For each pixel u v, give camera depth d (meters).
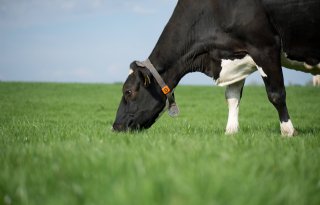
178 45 10.03
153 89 10.11
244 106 28.48
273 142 7.11
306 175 4.20
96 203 3.18
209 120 19.12
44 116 19.98
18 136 8.84
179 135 8.41
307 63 9.58
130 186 3.23
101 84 50.44
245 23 9.34
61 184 3.80
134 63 10.17
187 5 9.96
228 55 9.73
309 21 9.12
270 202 3.08
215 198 3.01
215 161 4.33
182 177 3.40
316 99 33.94
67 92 39.97
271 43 9.38
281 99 9.50
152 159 4.39
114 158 4.50
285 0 9.13
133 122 10.16
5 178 4.08
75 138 8.27
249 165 4.18
